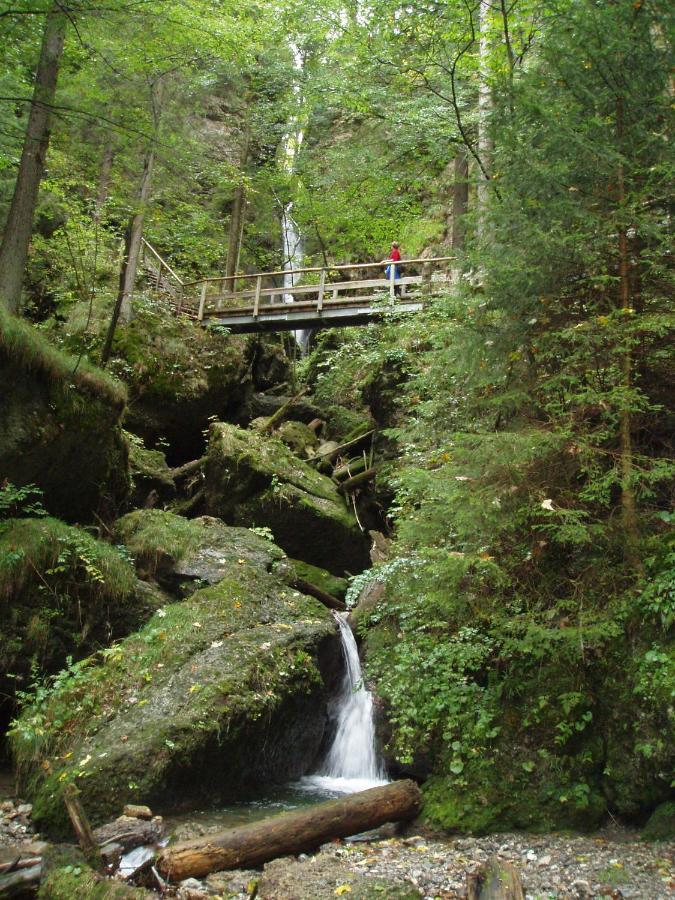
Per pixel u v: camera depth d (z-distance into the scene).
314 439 15.44
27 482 8.74
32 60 11.77
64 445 8.92
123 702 6.70
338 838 5.45
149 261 20.62
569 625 5.59
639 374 5.92
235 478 12.07
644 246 6.05
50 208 16.42
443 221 16.02
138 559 9.13
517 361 6.43
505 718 5.83
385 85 13.84
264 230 23.67
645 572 5.53
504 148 6.30
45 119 11.02
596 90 6.14
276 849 5.12
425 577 6.63
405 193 17.08
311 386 18.59
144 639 7.45
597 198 6.05
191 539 9.52
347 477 13.29
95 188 18.05
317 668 7.91
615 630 5.31
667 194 5.86
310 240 24.02
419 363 11.20
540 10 6.91
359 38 12.79
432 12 10.97
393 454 12.45
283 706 7.24
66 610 7.86
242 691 6.89
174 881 4.77
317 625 8.34
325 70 17.00
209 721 6.48
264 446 12.73
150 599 8.59
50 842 5.46
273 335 23.22
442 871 4.68
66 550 7.95
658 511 5.79
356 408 16.22
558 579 5.99
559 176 5.87
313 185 18.94
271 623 8.11
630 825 5.24
